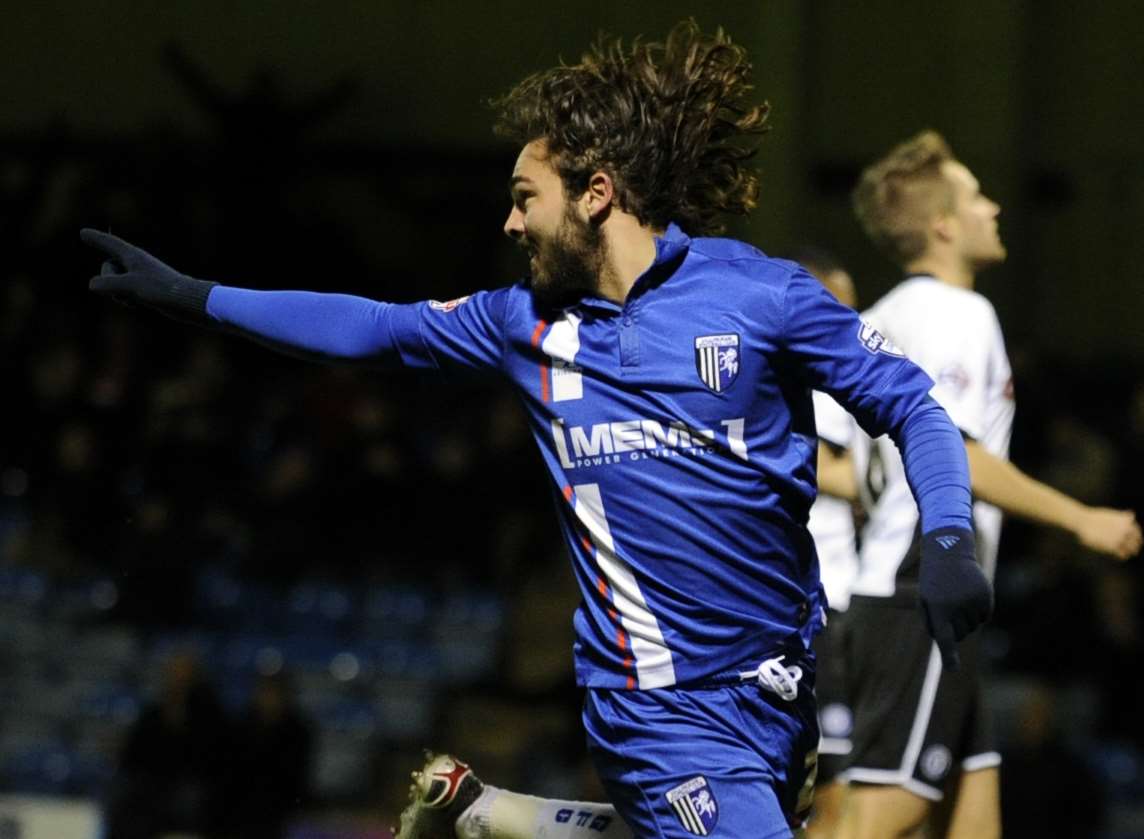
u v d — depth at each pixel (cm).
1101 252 4719
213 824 2934
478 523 3750
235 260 4547
